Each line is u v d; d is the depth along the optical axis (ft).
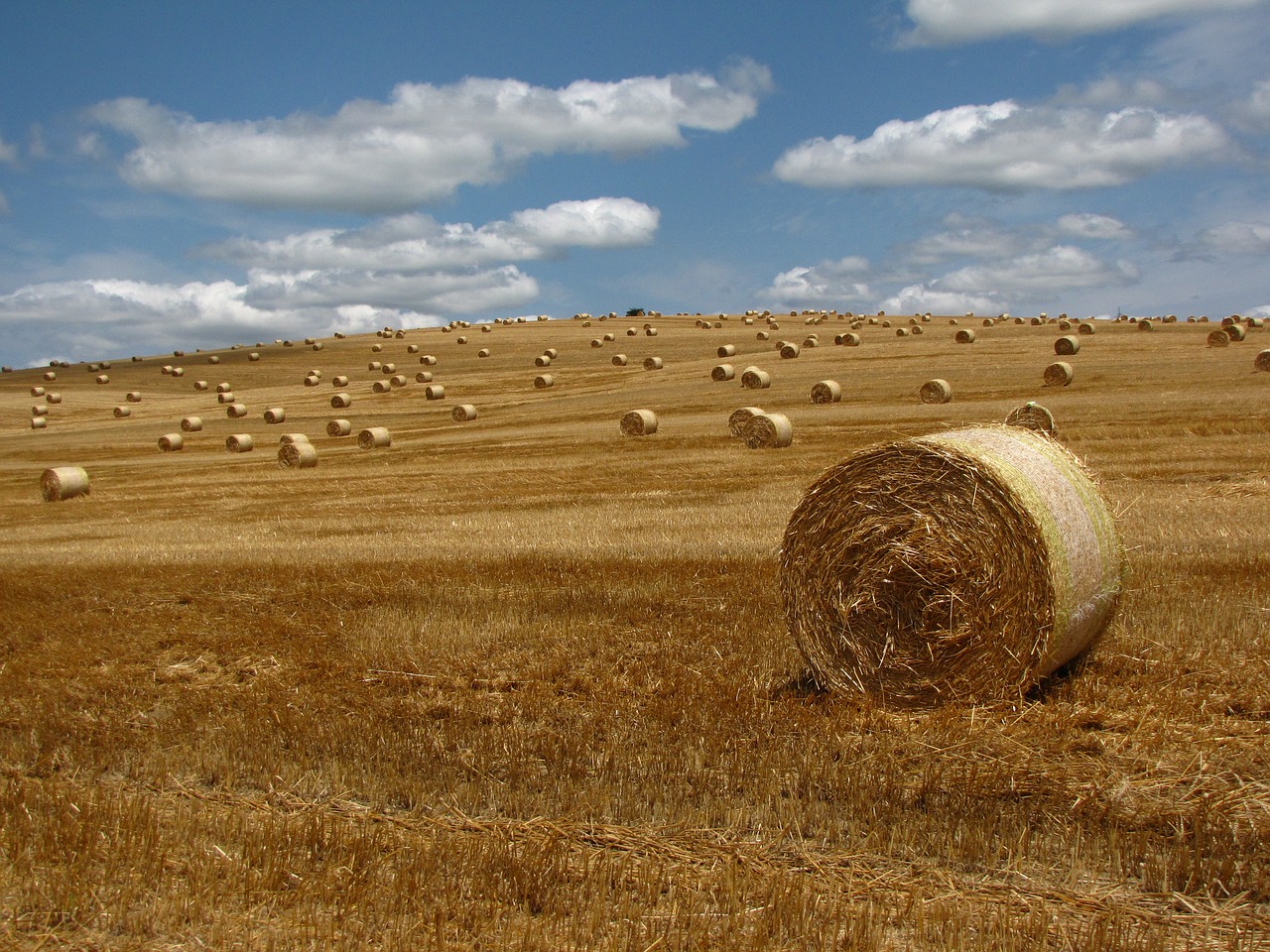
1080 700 27.35
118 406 228.22
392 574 49.47
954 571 28.19
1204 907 16.94
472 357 279.28
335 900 17.63
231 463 133.69
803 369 179.63
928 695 28.99
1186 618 33.27
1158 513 53.52
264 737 26.61
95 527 84.53
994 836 19.38
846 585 30.19
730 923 16.31
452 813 21.85
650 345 269.23
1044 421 86.63
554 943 16.21
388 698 30.42
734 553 48.85
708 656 33.17
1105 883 17.92
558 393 196.85
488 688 31.19
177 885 18.58
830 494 30.60
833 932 16.22
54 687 33.37
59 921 17.34
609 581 44.91
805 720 26.35
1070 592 27.53
